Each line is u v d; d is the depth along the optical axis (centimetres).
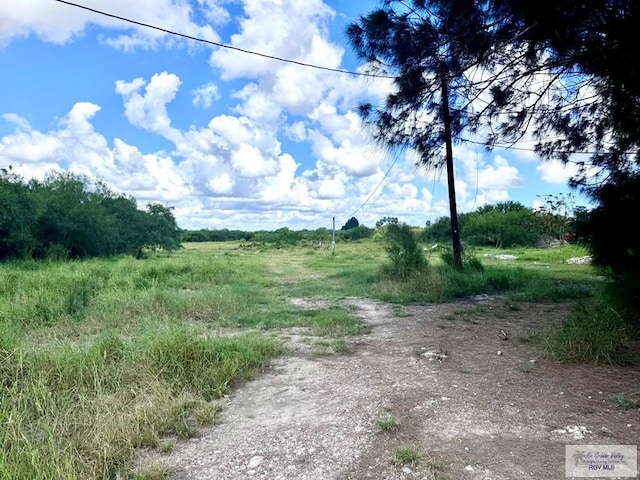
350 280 1260
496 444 279
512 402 347
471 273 1148
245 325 673
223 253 3416
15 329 573
